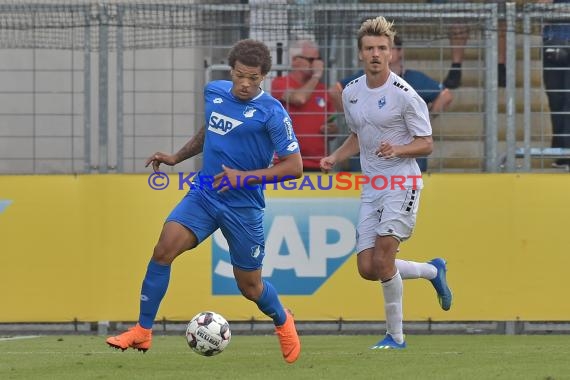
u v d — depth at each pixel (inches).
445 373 833.5
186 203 867.4
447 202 1302.9
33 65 1411.2
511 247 1299.2
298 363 921.5
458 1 1478.8
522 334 1331.2
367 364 909.8
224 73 1444.4
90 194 1312.7
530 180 1298.0
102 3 1349.7
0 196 1311.5
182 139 1440.7
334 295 1306.6
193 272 1306.6
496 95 1357.0
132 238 1310.3
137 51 1453.0
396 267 1107.9
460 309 1301.7
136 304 1310.3
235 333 1338.6
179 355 1007.6
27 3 1382.9
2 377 829.2
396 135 1045.8
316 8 1371.8
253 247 871.7
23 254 1311.5
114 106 1408.7
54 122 1465.3
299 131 1380.4
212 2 1517.0
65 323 1318.9
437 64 1438.2
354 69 1370.6
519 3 1376.7
